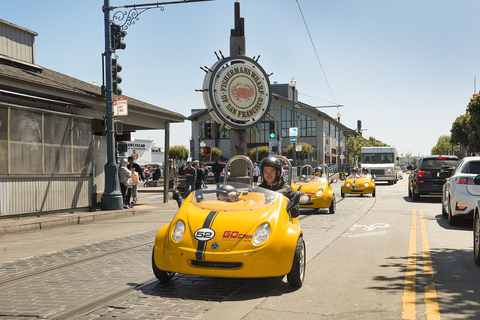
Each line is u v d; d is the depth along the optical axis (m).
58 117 14.53
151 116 19.08
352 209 16.41
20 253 8.44
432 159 19.70
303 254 5.92
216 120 28.05
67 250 8.63
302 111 69.19
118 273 6.54
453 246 8.59
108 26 15.98
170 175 25.48
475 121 50.31
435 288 5.55
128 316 4.52
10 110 12.76
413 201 20.23
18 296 5.36
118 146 16.81
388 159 40.34
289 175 7.70
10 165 12.70
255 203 5.99
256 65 27.86
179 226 5.62
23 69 14.86
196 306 4.86
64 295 5.38
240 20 29.00
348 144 92.88
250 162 6.84
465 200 11.07
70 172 15.00
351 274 6.37
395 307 4.79
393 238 9.59
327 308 4.80
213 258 5.19
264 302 5.04
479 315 4.50
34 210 13.48
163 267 5.45
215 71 27.00
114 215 14.88
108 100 15.98
